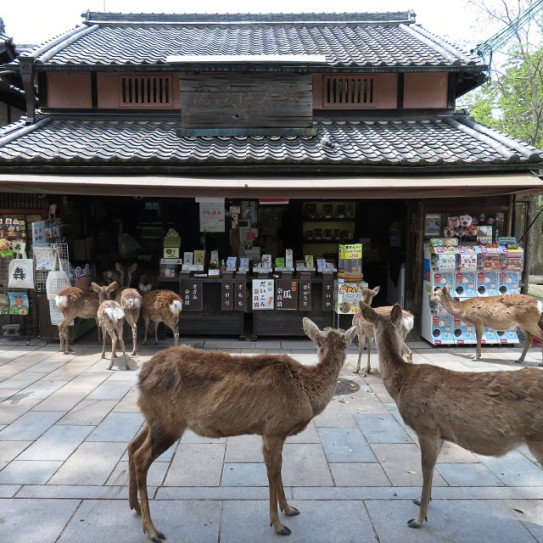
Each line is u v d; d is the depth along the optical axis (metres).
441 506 3.38
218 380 3.07
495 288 7.66
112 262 10.66
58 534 3.03
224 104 8.63
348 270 7.64
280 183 6.89
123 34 11.62
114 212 10.66
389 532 3.08
